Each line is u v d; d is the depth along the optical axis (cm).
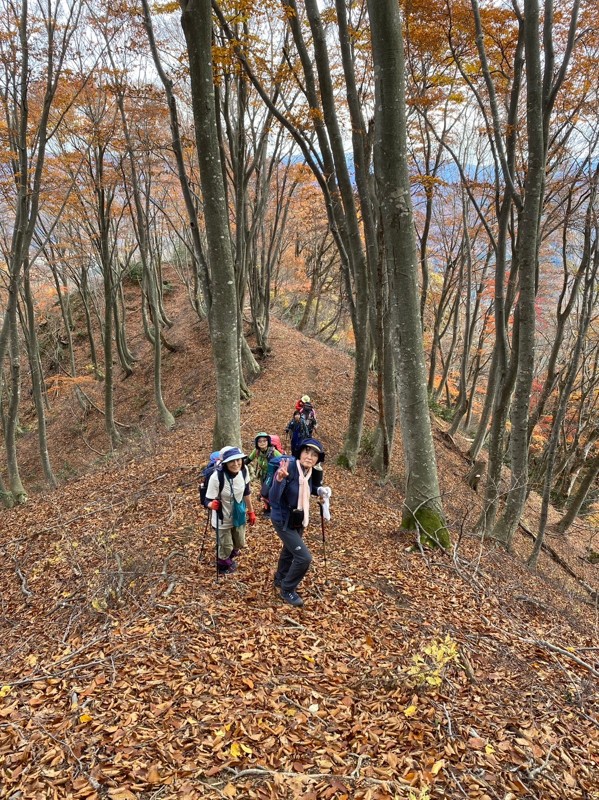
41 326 3250
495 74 994
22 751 321
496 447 1002
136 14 1072
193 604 507
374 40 596
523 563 923
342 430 1459
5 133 1155
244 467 572
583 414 1922
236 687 379
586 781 310
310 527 759
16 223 1159
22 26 997
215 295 657
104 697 371
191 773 300
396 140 615
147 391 2333
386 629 471
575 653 475
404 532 718
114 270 2461
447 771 305
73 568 711
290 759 313
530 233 815
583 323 996
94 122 1323
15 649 517
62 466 2039
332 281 2809
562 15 886
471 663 427
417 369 682
